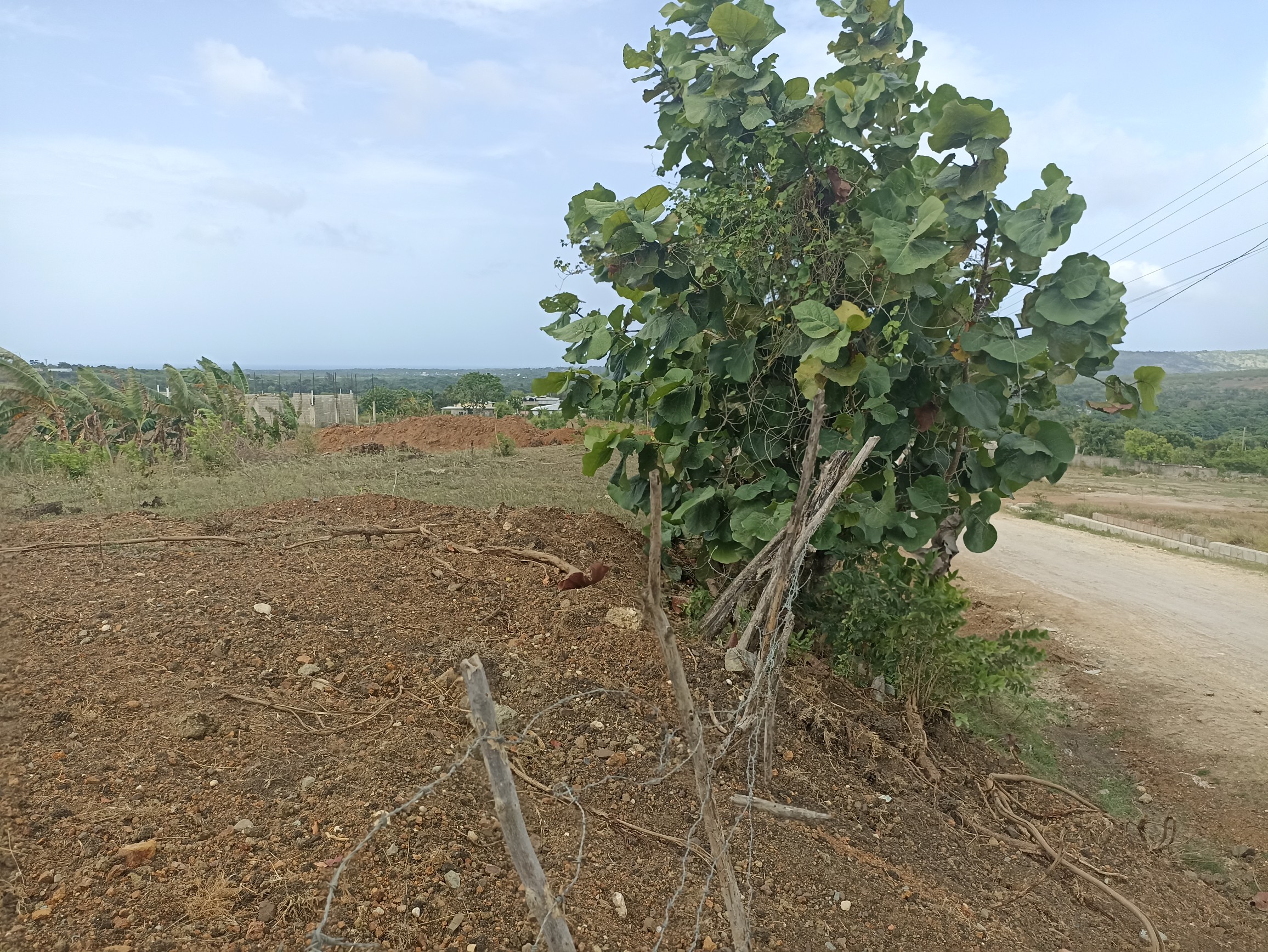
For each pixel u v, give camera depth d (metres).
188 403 18.56
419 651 4.35
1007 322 5.57
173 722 3.31
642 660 4.71
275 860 2.66
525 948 2.62
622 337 6.14
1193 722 7.20
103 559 5.27
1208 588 12.46
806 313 4.80
